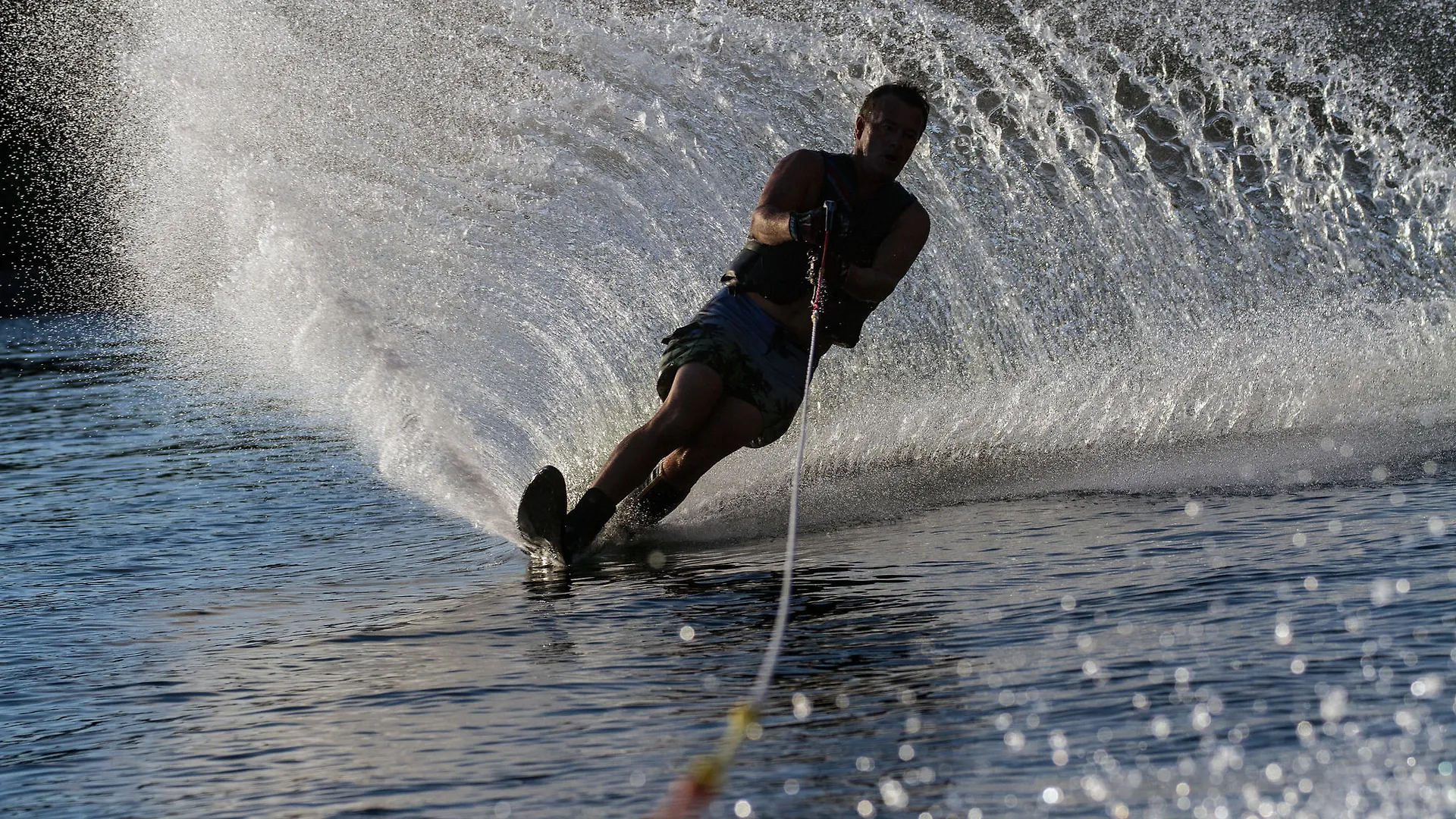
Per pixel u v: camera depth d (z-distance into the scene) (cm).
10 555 1538
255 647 1084
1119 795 661
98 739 870
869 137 1532
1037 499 1525
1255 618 939
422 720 861
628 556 1411
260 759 808
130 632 1160
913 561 1248
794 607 1102
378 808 712
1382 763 671
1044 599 1048
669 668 941
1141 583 1070
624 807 688
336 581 1342
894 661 913
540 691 907
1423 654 828
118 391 3659
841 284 1507
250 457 2327
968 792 679
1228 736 722
